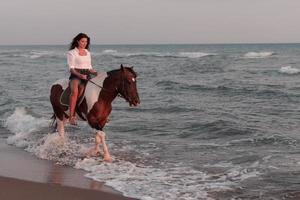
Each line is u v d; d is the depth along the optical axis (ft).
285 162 28.27
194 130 40.27
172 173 26.18
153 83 90.33
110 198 21.18
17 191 21.86
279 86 81.71
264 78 100.89
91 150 30.19
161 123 43.88
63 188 22.61
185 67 140.26
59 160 29.27
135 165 28.12
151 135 38.68
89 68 29.04
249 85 83.25
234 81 92.48
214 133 38.93
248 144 34.37
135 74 27.58
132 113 50.90
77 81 28.55
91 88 28.45
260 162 28.35
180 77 104.99
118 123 44.14
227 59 191.52
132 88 27.14
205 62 168.86
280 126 42.34
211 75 110.63
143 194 21.99
